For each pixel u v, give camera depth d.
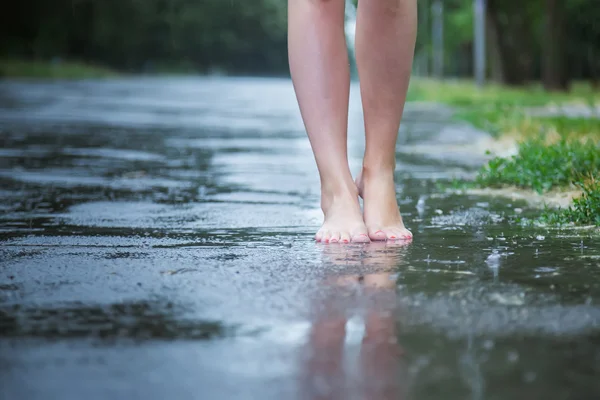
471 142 9.65
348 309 2.44
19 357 2.01
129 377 1.88
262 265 3.09
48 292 2.66
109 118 13.76
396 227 3.75
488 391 1.78
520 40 32.91
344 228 3.66
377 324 2.28
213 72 73.31
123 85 34.16
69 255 3.29
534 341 2.13
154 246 3.51
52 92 24.62
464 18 42.00
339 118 3.79
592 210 4.04
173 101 21.22
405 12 3.73
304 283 2.79
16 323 2.30
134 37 61.09
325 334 2.19
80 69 46.09
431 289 2.69
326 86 3.77
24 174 6.26
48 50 52.44
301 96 3.80
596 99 19.83
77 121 12.76
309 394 1.77
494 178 5.52
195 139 10.14
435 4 42.00
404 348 2.07
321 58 3.76
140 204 4.84
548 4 27.81
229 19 73.06
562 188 5.16
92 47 58.66
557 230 3.87
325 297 2.59
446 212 4.51
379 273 2.94
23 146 8.62
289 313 2.40
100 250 3.41
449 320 2.32
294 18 3.81
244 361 1.98
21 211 4.53
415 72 56.19
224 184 5.86
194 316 2.38
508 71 33.00
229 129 12.02
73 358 2.01
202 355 2.03
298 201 5.02
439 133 11.24
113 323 2.30
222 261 3.17
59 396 1.76
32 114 14.16
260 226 4.07
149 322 2.32
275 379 1.86
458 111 17.66
